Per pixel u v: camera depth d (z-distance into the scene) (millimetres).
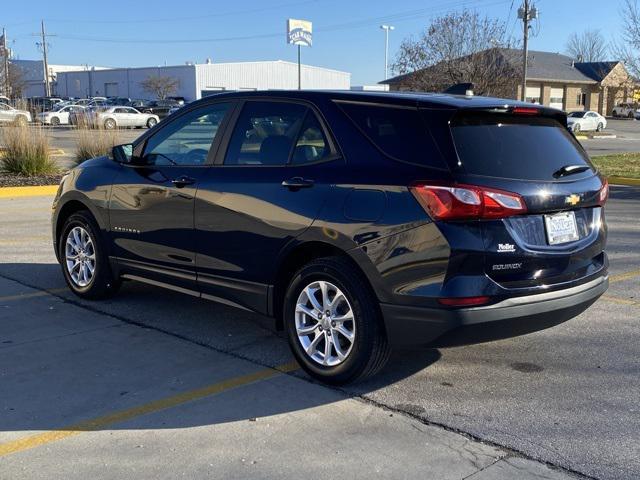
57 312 6027
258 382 4523
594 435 3795
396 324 4043
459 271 3838
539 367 4816
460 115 4070
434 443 3701
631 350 5156
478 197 3814
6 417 3986
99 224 6031
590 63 63969
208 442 3705
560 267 4207
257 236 4676
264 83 72188
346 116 4438
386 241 4004
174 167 5379
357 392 4371
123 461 3500
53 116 40562
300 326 4551
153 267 5594
